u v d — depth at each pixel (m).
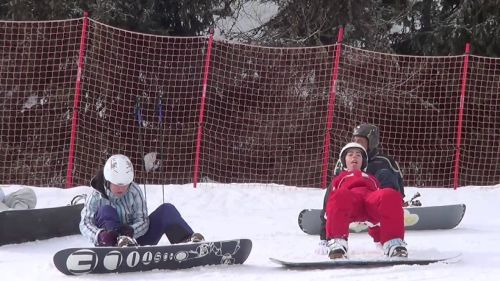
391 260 8.62
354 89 25.11
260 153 25.45
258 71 25.55
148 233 9.26
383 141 26.17
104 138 24.80
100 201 9.07
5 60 23.91
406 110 26.52
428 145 26.73
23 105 25.52
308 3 28.41
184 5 29.19
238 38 30.27
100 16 25.47
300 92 25.50
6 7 27.42
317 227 12.25
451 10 29.31
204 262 8.88
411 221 12.95
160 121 10.84
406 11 29.00
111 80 25.27
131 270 8.59
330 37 28.11
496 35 27.14
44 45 25.72
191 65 26.12
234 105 26.12
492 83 24.78
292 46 27.88
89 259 8.37
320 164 24.91
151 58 26.45
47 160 24.94
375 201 8.84
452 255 9.15
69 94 24.11
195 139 25.19
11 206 12.18
